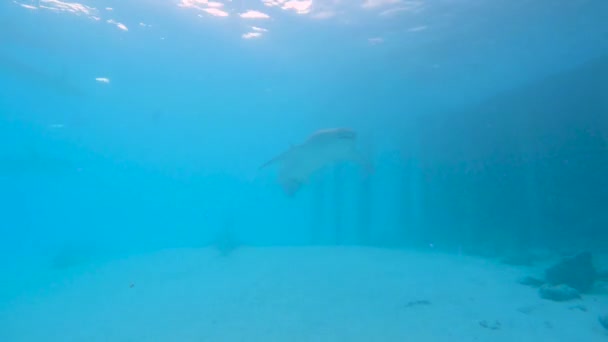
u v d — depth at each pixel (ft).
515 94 60.70
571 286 29.43
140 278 42.55
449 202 70.13
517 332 20.81
